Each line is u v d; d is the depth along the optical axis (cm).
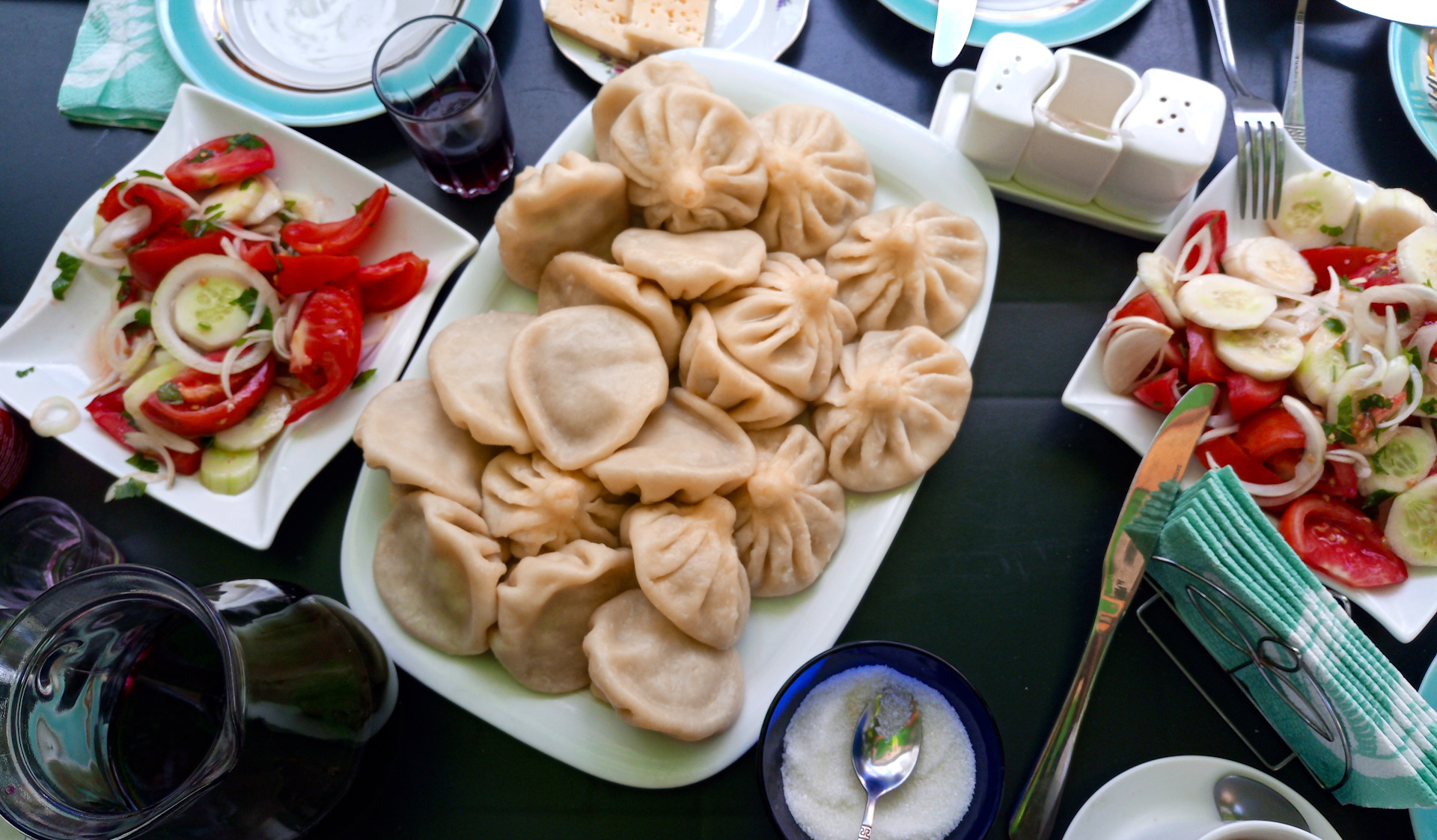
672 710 52
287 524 60
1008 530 60
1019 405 62
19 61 69
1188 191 61
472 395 56
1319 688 49
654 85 61
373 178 62
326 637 49
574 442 56
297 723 46
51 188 66
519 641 53
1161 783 53
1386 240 60
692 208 58
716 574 53
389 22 68
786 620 56
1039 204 65
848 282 62
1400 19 64
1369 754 49
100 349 61
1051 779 53
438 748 56
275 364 60
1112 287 64
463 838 55
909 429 58
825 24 69
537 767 56
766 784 51
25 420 61
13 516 57
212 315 59
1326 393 54
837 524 57
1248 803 52
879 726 54
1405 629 53
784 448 57
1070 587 59
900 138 63
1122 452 61
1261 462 56
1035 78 60
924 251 60
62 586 43
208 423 57
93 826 41
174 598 43
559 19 66
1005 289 64
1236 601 50
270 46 67
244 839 46
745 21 68
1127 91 62
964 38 64
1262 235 61
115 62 67
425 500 54
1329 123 66
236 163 61
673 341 58
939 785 53
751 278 58
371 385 59
